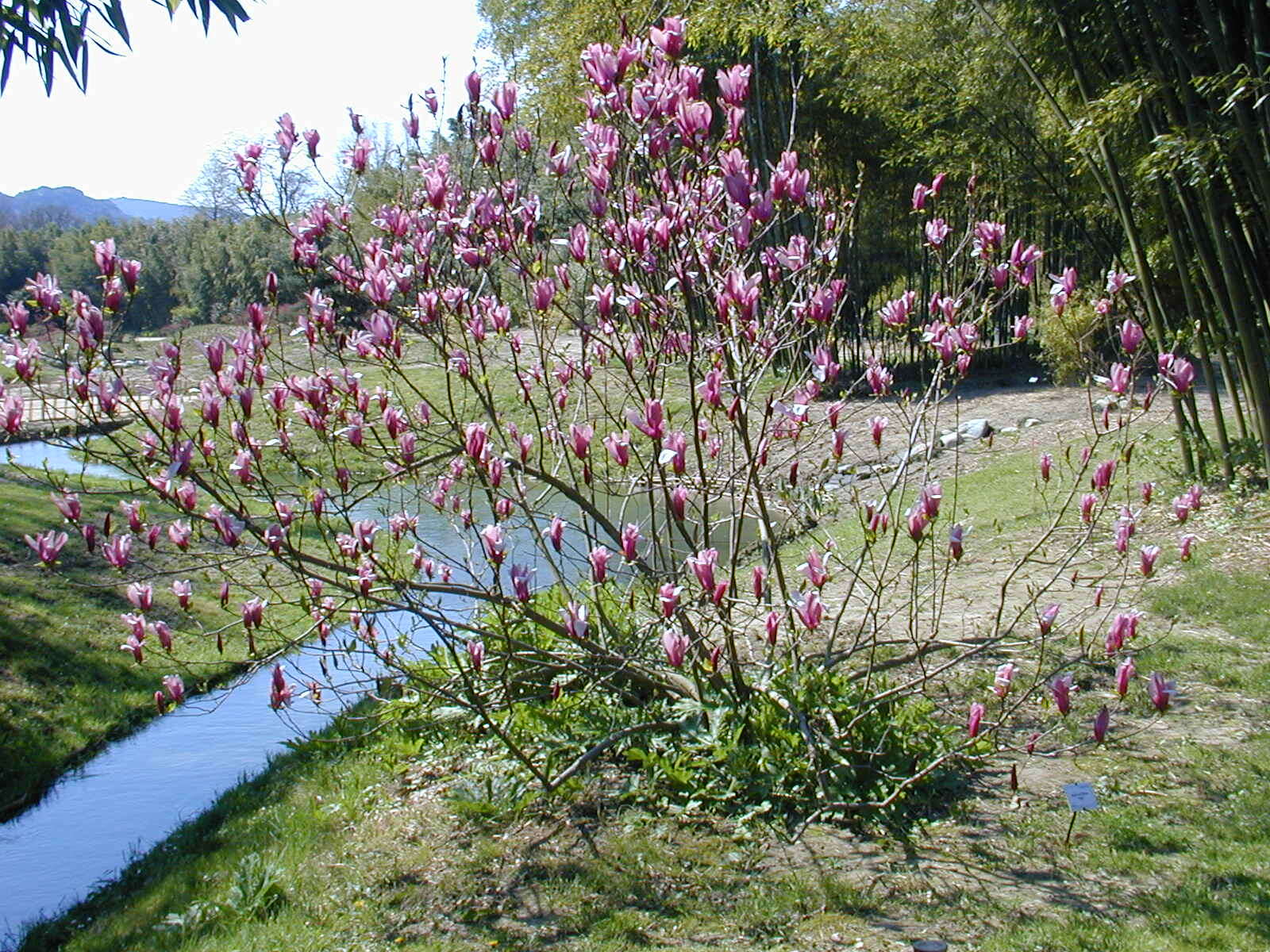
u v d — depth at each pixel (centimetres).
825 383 453
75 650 803
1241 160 746
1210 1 707
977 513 966
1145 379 1593
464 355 448
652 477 469
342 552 446
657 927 370
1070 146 860
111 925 429
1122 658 560
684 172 423
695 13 858
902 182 1820
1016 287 486
